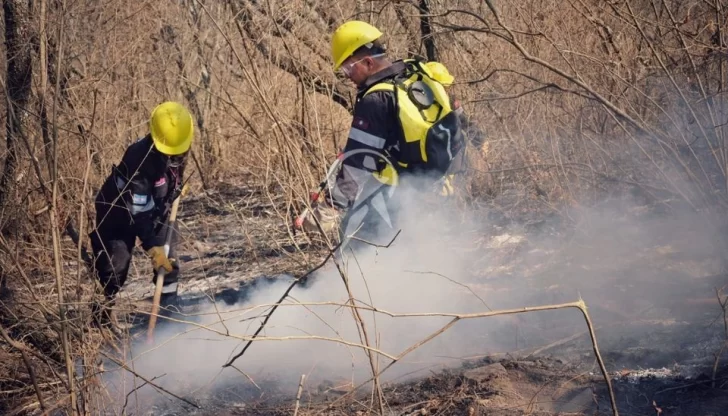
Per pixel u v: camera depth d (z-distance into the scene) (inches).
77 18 284.0
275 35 293.7
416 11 300.4
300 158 240.2
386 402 155.6
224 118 408.5
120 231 206.5
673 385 145.9
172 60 398.6
